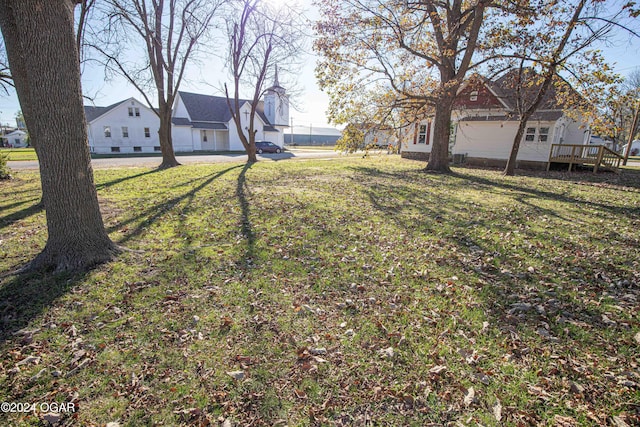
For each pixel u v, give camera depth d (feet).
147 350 9.26
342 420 7.13
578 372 8.54
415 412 7.34
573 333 10.27
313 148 160.25
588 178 50.55
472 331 10.30
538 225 22.26
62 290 12.37
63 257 14.01
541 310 11.46
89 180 14.51
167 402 7.54
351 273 14.34
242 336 9.93
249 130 70.28
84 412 7.24
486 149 70.33
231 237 18.93
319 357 9.05
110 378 8.21
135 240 18.26
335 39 44.29
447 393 7.85
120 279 13.34
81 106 13.89
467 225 21.88
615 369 8.70
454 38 47.09
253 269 14.61
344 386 8.05
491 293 12.69
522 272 14.66
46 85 12.73
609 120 39.91
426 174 50.49
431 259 16.01
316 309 11.48
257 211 24.90
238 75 66.64
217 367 8.62
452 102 51.31
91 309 11.23
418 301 12.07
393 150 51.08
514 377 8.38
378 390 7.93
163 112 56.44
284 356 9.09
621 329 10.47
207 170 52.44
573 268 15.15
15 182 38.45
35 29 12.12
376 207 26.68
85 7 30.78
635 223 22.98
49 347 9.31
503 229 21.16
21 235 18.89
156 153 105.91
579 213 25.94
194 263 15.14
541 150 62.75
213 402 7.55
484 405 7.52
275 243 17.93
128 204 27.12
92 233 14.73
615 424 7.01
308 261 15.53
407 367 8.70
